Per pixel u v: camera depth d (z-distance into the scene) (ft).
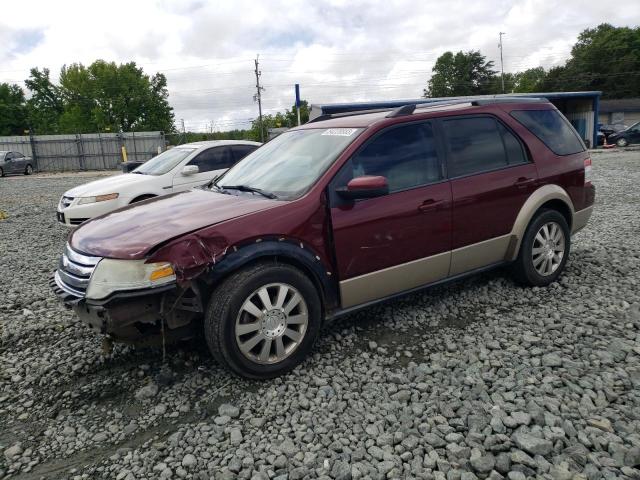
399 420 9.53
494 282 16.57
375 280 12.52
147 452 9.00
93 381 11.64
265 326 10.98
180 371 11.87
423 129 13.62
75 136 123.13
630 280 16.37
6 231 32.14
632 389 10.06
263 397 10.60
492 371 11.00
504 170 14.74
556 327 13.14
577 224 16.97
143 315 10.24
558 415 9.27
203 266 10.28
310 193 11.75
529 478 7.79
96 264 10.36
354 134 12.90
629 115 184.34
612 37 283.38
